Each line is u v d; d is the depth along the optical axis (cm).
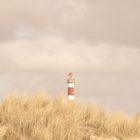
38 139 2750
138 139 3412
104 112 3631
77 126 3044
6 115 2947
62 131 2873
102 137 3173
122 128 3484
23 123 2858
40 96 3356
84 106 3556
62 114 3144
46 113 3061
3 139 2708
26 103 3212
